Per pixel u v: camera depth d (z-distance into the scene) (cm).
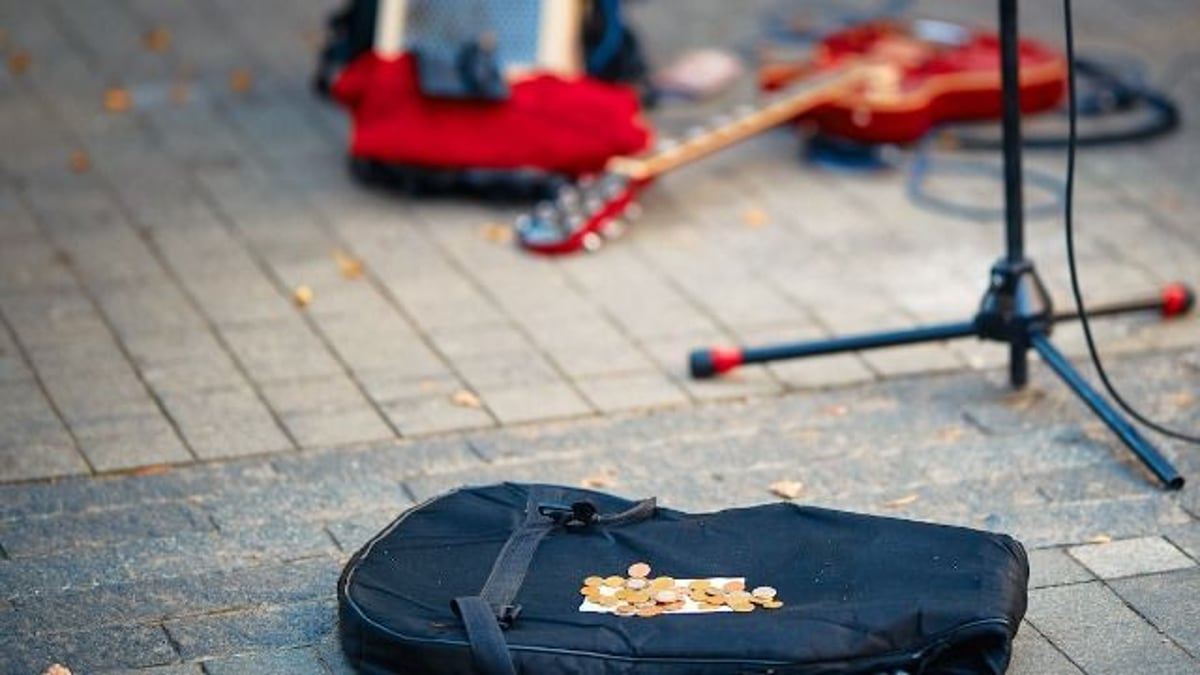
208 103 916
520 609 461
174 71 958
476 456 607
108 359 666
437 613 467
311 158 855
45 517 562
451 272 744
